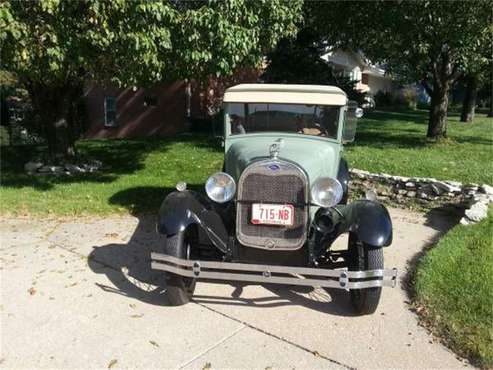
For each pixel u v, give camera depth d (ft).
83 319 13.38
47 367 11.21
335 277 12.85
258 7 24.38
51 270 16.78
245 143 16.21
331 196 13.15
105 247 19.08
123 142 46.29
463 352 11.78
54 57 20.12
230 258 13.80
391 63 42.32
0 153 40.83
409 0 31.30
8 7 18.60
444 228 21.89
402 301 14.55
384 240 12.72
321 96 16.29
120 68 22.85
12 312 13.73
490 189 23.79
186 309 14.02
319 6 37.65
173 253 13.32
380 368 11.28
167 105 60.90
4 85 54.03
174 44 22.93
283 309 14.08
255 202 13.46
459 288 14.71
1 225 21.79
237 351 11.93
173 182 29.84
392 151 35.81
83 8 20.10
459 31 31.37
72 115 34.91
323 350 12.00
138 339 12.40
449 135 47.85
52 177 31.24
